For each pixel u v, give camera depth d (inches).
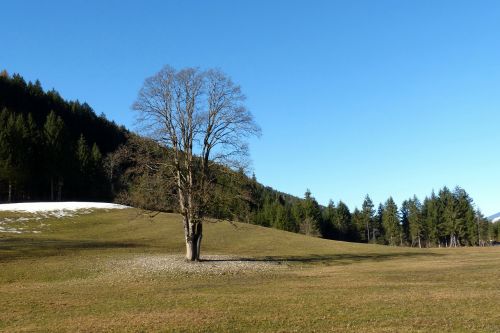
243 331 631.2
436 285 1026.7
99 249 1823.3
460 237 5103.3
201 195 1491.1
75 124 6333.7
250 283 1157.1
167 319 698.8
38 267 1370.6
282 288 1040.2
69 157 4143.7
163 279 1254.3
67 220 2598.4
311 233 5049.2
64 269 1355.8
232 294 951.0
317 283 1129.4
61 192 4357.8
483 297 839.7
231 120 1541.6
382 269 1459.2
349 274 1334.9
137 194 1539.1
